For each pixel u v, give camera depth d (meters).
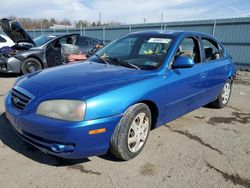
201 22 15.41
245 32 13.85
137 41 4.19
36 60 8.47
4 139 3.59
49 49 8.70
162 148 3.59
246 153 3.59
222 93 5.45
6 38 10.20
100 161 3.16
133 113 3.06
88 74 3.28
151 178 2.89
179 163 3.23
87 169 2.99
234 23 14.16
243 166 3.24
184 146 3.69
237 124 4.71
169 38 4.02
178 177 2.93
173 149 3.58
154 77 3.41
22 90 3.04
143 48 4.01
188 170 3.08
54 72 3.46
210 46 5.00
